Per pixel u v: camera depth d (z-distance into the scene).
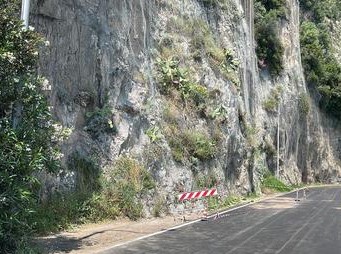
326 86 62.06
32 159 9.84
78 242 12.45
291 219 18.33
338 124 65.38
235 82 30.38
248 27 40.16
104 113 18.06
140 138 19.50
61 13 16.86
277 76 49.31
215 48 29.42
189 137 22.67
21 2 11.23
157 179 19.56
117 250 11.30
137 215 17.38
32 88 10.40
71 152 16.42
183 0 27.83
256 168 34.88
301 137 55.59
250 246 12.09
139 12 21.84
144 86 20.55
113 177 17.45
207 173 23.53
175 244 12.25
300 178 53.75
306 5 68.06
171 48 24.78
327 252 11.53
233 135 27.77
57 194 15.11
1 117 10.30
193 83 24.78
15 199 9.65
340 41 73.44
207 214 19.59
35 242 12.09
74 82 17.38
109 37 19.20
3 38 10.23
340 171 63.91
